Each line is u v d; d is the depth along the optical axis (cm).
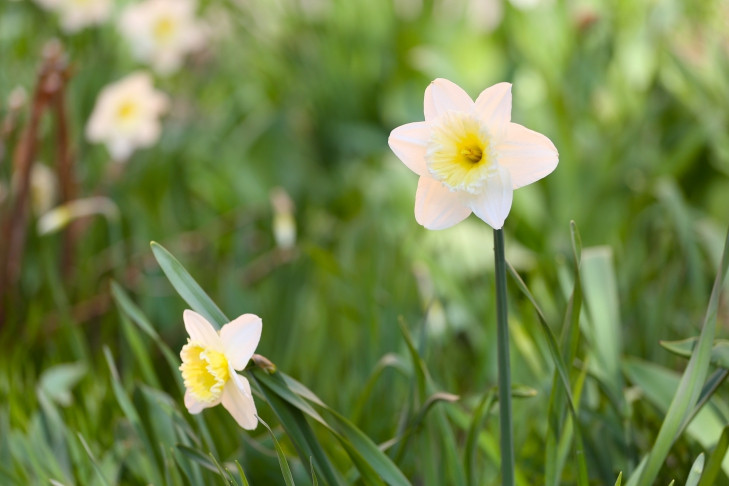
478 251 223
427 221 128
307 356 174
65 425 157
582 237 228
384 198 240
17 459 152
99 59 271
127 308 145
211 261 222
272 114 288
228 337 129
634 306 176
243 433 143
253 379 133
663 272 190
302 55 309
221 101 304
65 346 175
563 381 132
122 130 219
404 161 129
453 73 276
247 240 233
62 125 183
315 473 135
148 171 241
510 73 273
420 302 183
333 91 302
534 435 152
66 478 148
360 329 174
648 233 215
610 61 250
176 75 299
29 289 196
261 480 143
